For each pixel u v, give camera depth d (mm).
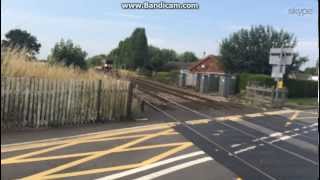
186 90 48375
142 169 10719
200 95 39812
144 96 34000
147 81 63906
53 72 17922
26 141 13492
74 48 30297
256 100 34281
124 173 10273
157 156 12258
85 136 14930
